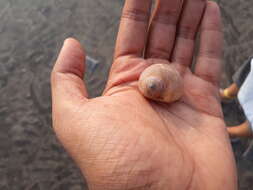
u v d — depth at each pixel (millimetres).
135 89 144
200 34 163
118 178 108
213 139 128
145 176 106
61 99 126
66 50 133
